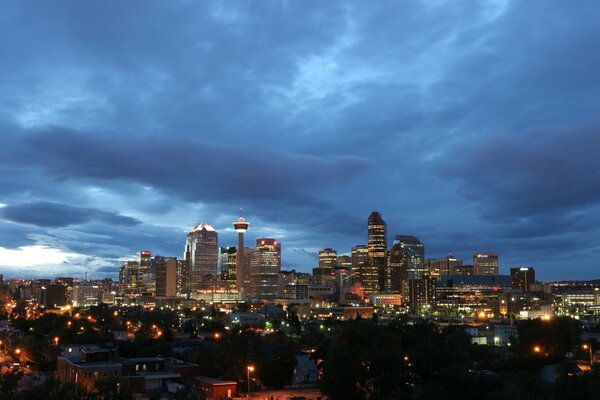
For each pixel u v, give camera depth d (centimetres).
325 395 19012
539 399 12462
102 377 18888
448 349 19400
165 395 17925
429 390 14700
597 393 11969
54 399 13388
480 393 14388
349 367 17638
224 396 19000
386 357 17888
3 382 16350
